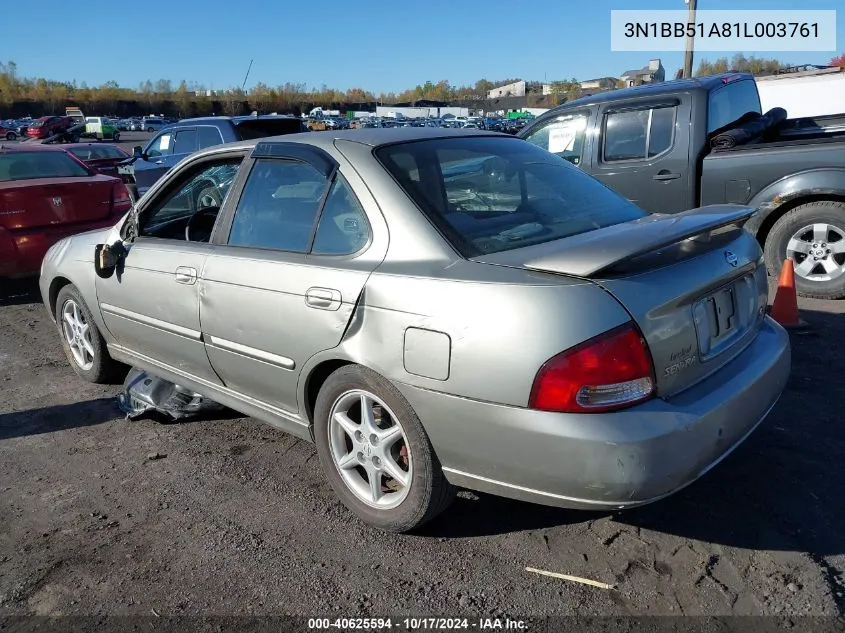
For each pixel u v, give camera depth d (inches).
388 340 105.1
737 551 108.6
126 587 107.8
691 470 94.7
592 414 90.7
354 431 118.0
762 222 244.2
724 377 106.0
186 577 109.6
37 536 122.4
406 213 111.3
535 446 92.7
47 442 160.1
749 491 124.3
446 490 108.8
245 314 128.6
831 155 227.1
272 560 112.9
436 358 99.4
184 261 143.3
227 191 141.9
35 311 281.4
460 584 105.0
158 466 146.7
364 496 119.7
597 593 101.5
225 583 107.7
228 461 147.7
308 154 127.5
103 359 185.9
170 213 164.1
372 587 105.3
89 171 322.7
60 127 2086.6
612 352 90.4
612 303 92.1
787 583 101.0
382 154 120.3
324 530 120.6
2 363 216.4
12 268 273.6
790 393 163.9
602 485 90.4
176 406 165.2
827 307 231.1
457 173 123.0
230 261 133.0
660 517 118.1
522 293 93.8
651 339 93.6
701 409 96.7
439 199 114.6
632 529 115.6
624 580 103.9
